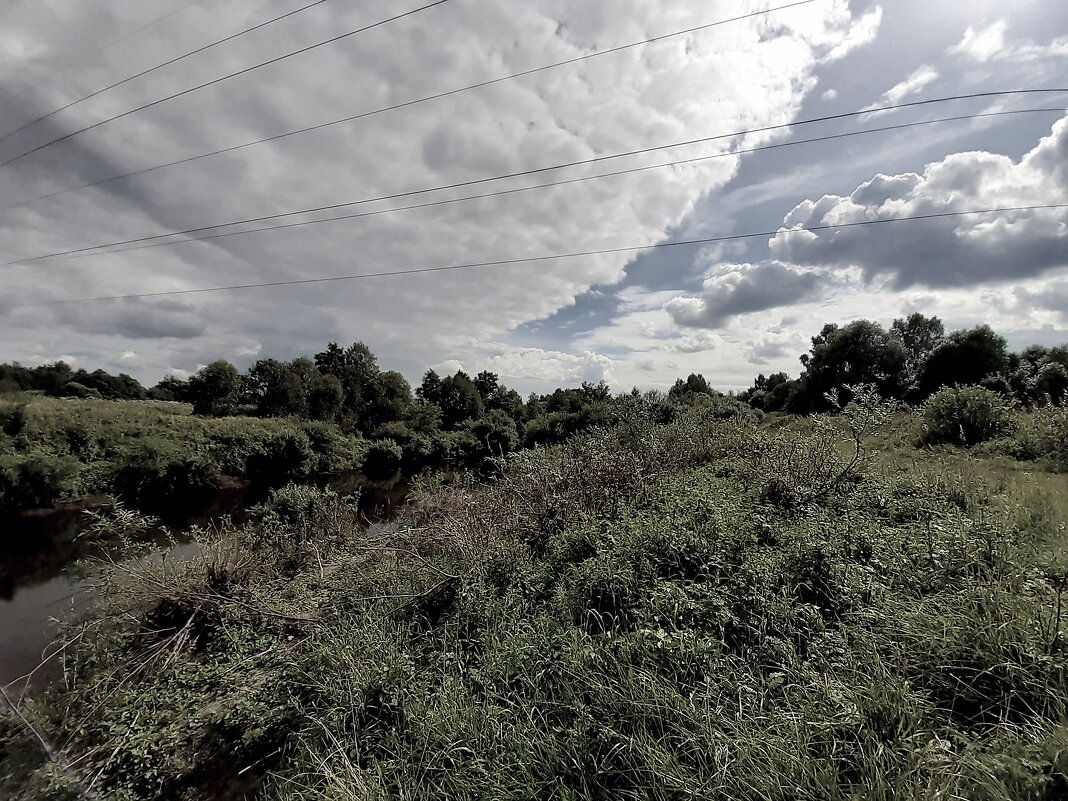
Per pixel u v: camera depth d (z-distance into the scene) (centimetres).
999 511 499
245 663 482
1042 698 243
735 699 288
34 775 359
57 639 539
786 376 4128
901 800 202
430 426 2984
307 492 891
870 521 486
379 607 511
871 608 336
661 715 276
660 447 895
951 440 1019
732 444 941
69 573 817
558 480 727
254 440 1858
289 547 743
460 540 617
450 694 342
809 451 720
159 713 417
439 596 515
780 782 219
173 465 1462
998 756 211
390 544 759
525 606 450
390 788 292
